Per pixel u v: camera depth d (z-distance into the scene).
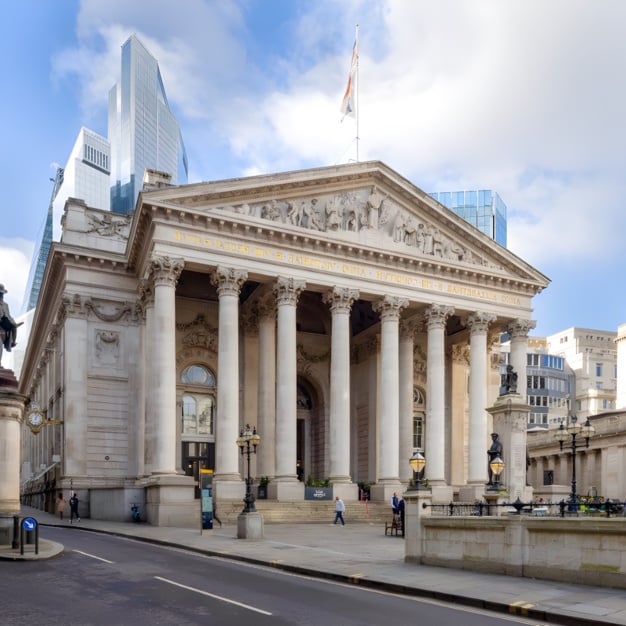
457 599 18.50
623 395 120.69
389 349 58.06
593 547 20.00
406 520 25.83
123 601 17.61
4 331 28.88
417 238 60.34
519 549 21.89
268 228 53.25
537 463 83.19
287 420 52.56
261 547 30.78
